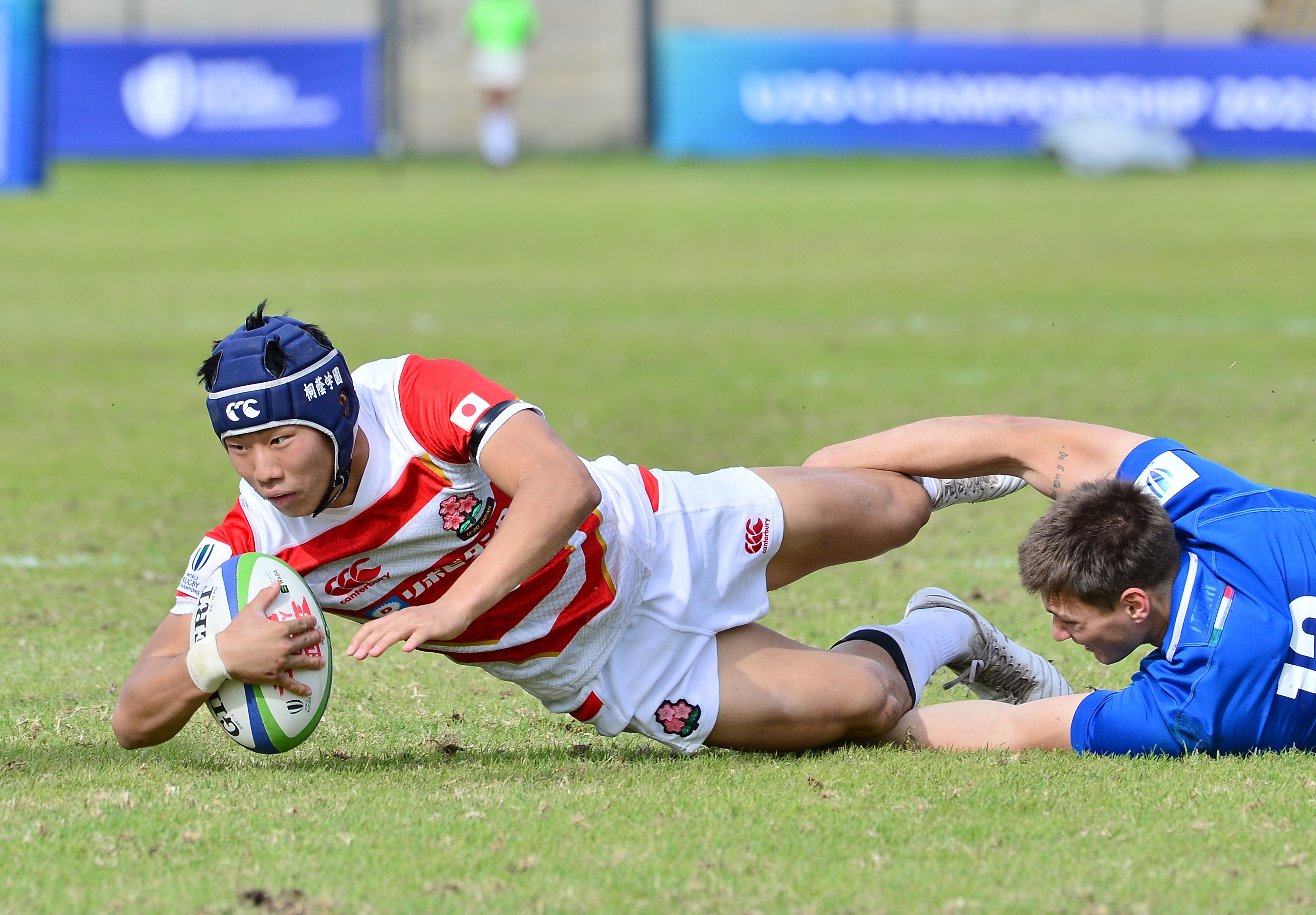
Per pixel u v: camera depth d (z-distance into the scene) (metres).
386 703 14.85
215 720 14.02
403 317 46.16
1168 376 34.38
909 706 13.10
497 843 10.41
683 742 12.73
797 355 38.75
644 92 113.38
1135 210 78.19
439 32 112.25
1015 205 82.25
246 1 114.06
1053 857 10.09
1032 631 17.08
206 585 12.04
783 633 17.19
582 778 12.12
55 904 9.47
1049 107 103.81
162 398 34.12
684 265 59.47
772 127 105.56
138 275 56.50
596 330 43.44
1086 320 43.97
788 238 68.19
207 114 101.94
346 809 11.16
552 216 79.19
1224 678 11.80
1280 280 52.03
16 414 32.25
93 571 20.55
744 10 115.62
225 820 10.92
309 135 102.81
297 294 51.47
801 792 11.56
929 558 20.88
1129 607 12.09
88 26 113.12
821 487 13.37
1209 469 12.74
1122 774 11.78
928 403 31.84
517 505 11.15
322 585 12.38
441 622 10.66
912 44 103.06
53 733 13.68
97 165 101.81
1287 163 103.00
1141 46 102.19
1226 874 9.80
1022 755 12.43
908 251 63.03
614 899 9.45
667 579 12.70
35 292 52.09
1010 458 13.62
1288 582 11.86
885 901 9.42
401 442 11.80
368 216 79.38
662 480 13.05
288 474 11.14
